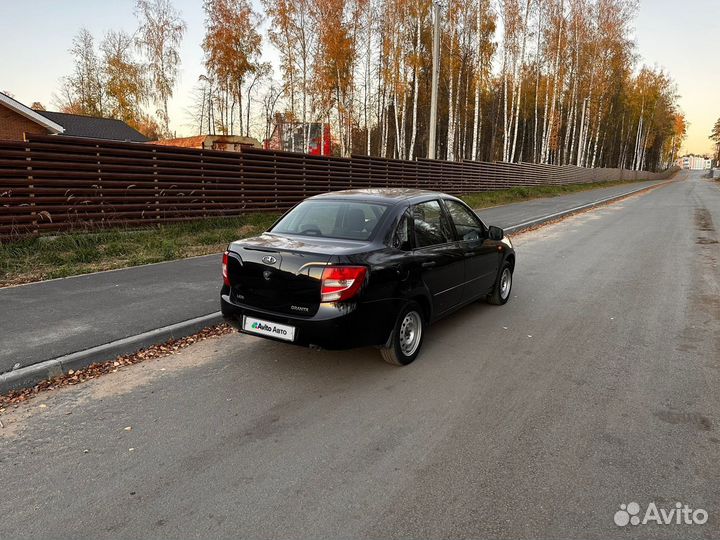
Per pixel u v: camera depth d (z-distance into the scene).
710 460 2.91
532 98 51.69
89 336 4.63
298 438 3.15
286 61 30.56
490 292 6.13
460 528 2.33
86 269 7.47
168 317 5.25
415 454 2.97
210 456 2.94
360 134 43.12
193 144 24.83
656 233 13.64
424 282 4.46
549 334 5.26
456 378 4.11
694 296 6.84
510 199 24.50
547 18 38.22
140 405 3.59
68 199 8.88
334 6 28.48
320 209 4.66
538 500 2.54
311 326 3.71
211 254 8.95
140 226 10.10
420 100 41.91
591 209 21.55
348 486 2.65
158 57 35.28
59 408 3.53
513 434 3.21
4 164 8.09
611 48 45.03
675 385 3.98
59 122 27.27
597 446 3.06
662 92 73.75
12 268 7.21
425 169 20.31
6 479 2.68
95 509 2.45
